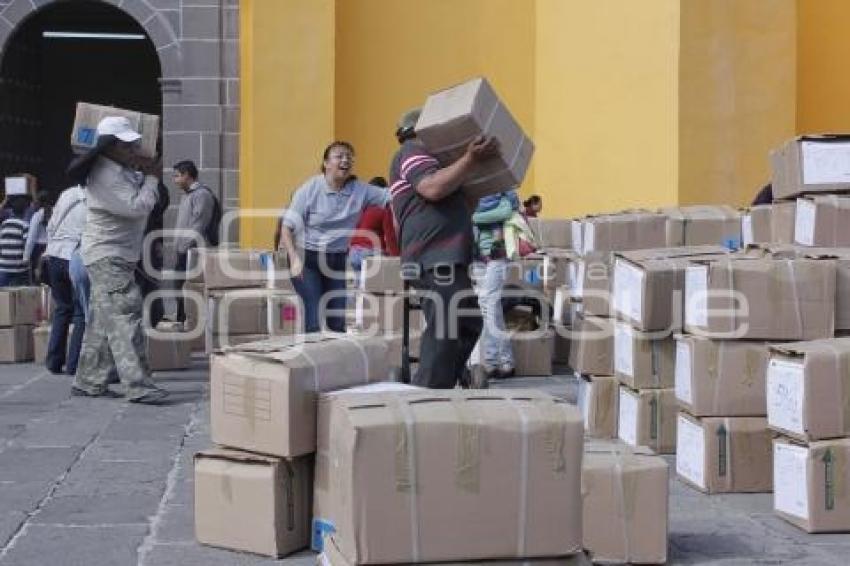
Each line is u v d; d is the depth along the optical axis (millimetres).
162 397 9922
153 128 9750
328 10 17109
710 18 15234
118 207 9695
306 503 5668
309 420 5559
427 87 17703
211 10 18078
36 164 21438
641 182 15648
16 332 13031
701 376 6934
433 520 4492
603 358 8312
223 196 18078
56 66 25672
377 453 4457
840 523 6105
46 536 5941
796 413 6215
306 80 17094
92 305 10016
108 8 23047
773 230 9203
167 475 7277
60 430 8711
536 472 4559
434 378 6496
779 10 15414
